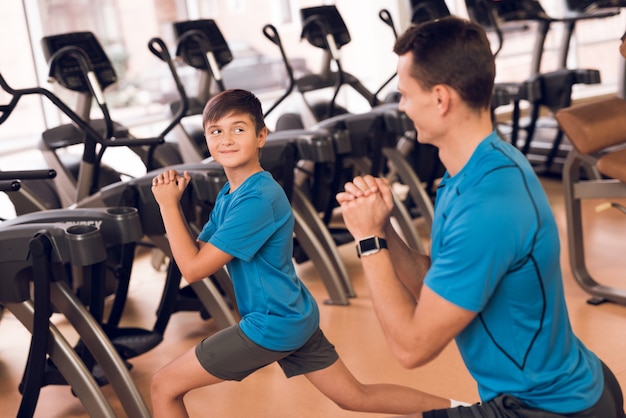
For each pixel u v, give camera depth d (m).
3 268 2.69
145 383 3.38
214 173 3.39
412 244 4.59
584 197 3.82
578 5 6.04
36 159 5.84
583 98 7.96
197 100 4.98
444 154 1.61
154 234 3.44
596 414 1.63
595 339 3.42
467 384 3.11
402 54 1.56
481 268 1.47
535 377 1.58
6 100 5.71
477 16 5.50
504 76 8.02
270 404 3.11
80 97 4.36
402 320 1.54
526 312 1.55
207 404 3.15
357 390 2.42
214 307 3.51
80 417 3.17
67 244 2.62
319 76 5.46
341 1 7.23
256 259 2.28
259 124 2.31
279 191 2.31
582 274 3.92
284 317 2.27
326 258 4.05
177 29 4.91
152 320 4.17
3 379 3.58
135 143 3.65
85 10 6.11
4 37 5.60
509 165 1.53
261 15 7.21
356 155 4.62
